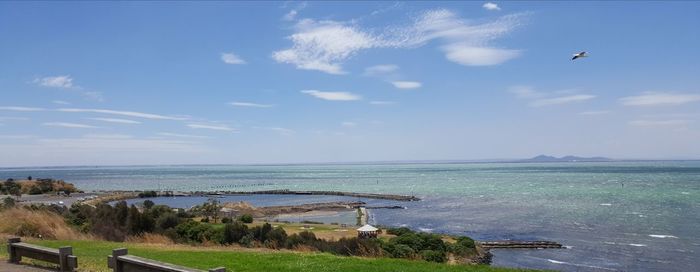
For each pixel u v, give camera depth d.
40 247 13.49
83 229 33.72
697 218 81.62
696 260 51.16
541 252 56.69
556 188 160.50
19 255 13.98
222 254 20.06
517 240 63.84
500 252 57.03
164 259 18.03
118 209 39.97
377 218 93.94
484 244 59.81
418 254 41.97
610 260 51.88
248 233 39.84
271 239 38.31
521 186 176.00
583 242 62.34
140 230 38.50
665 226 73.62
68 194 133.88
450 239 58.78
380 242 40.94
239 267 16.16
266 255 19.81
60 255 12.78
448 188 176.00
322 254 21.89
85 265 14.54
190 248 24.78
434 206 115.25
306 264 17.06
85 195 138.50
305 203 135.25
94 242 24.30
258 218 98.44
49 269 13.09
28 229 26.55
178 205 128.12
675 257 52.62
